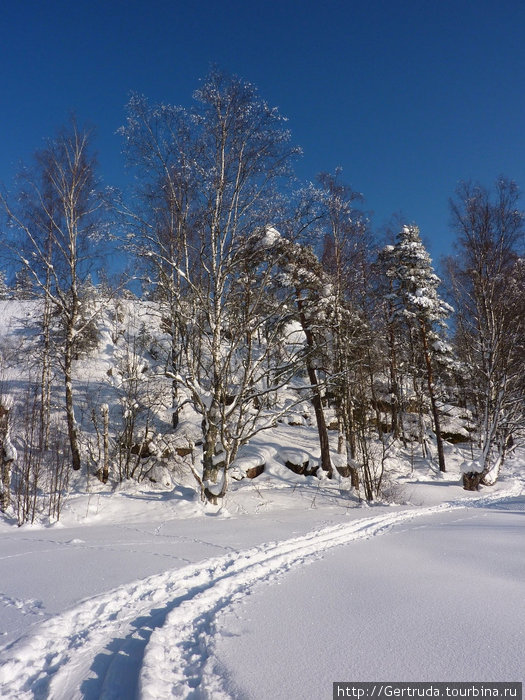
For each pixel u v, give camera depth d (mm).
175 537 9617
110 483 17281
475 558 7234
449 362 27453
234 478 19703
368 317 18828
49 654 4176
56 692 3527
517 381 21938
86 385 23719
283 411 15070
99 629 4680
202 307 14266
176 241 13539
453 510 14875
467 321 24375
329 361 19359
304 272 15891
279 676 3506
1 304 29500
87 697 3465
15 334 25453
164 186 13289
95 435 19969
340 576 6375
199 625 4699
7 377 22328
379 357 21016
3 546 9008
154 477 18484
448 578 6090
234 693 3289
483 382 23516
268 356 17328
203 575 6574
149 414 20469
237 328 14273
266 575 6586
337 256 17328
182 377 14781
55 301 16953
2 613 5062
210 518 12914
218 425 14516
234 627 4512
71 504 13750
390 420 27984
